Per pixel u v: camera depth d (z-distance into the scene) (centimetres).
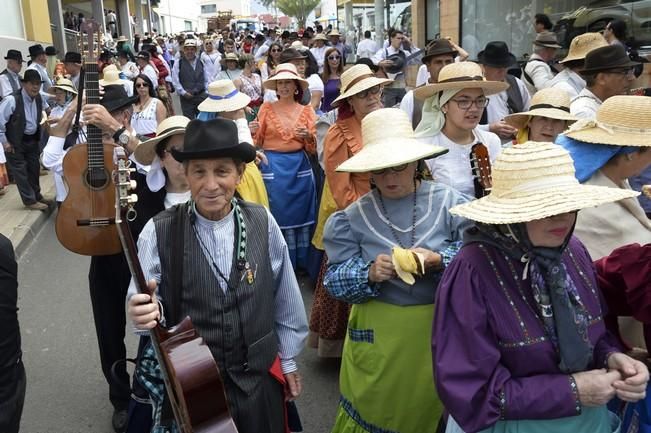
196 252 228
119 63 1479
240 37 3114
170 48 3125
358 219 264
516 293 187
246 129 478
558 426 188
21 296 590
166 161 329
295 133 572
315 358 443
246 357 230
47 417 377
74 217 333
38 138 890
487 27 1330
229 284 228
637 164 260
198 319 226
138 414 248
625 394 182
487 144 362
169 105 924
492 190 193
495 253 190
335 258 265
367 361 255
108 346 352
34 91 868
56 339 489
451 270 195
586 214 258
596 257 256
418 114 495
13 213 859
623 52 431
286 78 569
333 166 416
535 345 184
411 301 249
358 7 2428
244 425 228
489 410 180
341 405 275
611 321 226
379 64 785
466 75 335
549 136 411
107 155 334
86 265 684
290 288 255
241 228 234
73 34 2261
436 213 260
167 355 207
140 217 338
